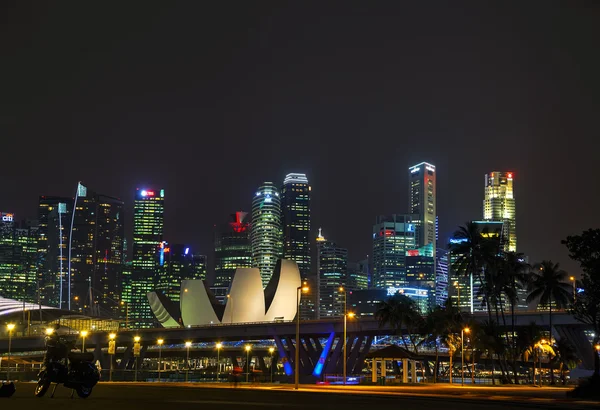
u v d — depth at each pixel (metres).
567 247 69.56
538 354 164.75
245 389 66.88
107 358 185.75
